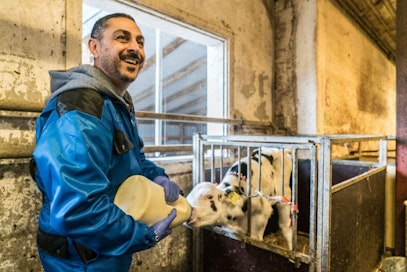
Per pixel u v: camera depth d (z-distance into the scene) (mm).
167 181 1193
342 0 3447
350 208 1575
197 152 1875
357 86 4109
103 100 891
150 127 3354
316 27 2936
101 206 759
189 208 1232
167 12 2049
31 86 1394
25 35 1375
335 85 3385
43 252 916
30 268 1387
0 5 1295
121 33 1003
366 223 1870
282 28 3166
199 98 3945
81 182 733
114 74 1021
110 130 876
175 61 3273
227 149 2588
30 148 1382
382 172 2193
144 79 3248
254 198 1701
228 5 2592
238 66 2705
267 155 2033
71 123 767
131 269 1778
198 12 2301
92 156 765
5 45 1310
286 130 3146
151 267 1891
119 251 809
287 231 1817
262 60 3029
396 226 2285
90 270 848
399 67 2234
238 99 2707
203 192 1531
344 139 1432
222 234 1744
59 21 1502
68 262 861
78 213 723
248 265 1635
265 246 1520
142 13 2002
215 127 2701
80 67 948
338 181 2453
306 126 3006
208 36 2484
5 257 1308
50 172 740
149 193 990
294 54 3082
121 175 977
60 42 1506
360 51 4195
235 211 1590
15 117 1336
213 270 1841
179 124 3682
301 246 2049
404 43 2201
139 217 947
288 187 2094
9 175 1319
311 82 2965
